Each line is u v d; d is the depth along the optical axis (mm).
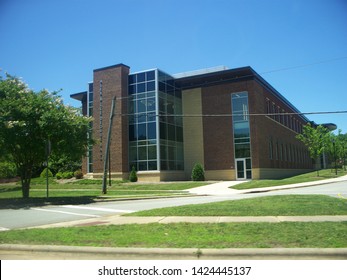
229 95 39688
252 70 38000
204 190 29281
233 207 13242
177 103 41719
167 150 38688
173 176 39219
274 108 46188
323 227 9023
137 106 39031
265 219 10773
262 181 33344
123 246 7879
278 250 7059
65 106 23266
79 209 17250
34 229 10375
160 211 13109
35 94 22734
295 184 31984
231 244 7648
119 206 18297
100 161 39719
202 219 11180
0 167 38219
